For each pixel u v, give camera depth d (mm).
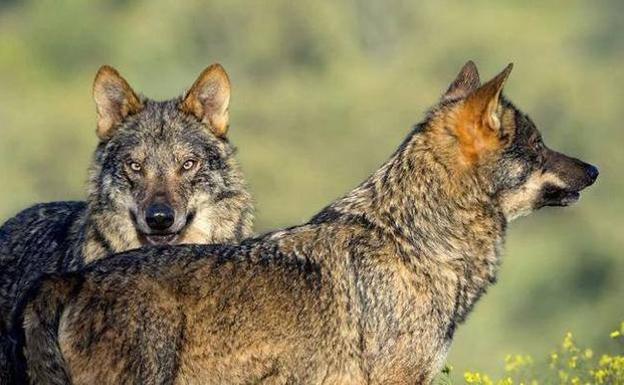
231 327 12625
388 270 13258
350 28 71875
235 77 66938
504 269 50531
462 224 13625
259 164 55406
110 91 15586
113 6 72688
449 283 13445
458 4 70938
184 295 12492
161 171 15188
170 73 67125
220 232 15516
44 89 65938
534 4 70438
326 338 12969
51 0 71188
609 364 15258
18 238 16234
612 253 51875
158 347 12297
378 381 13156
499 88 13633
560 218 54000
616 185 57438
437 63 64312
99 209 15359
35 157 58000
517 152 13883
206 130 15578
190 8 67750
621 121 61000
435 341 13359
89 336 12156
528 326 47625
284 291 12898
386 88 60938
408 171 13625
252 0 67188
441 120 13805
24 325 12086
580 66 65312
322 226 13391
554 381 15477
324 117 59312
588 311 48781
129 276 12391
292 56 67688
